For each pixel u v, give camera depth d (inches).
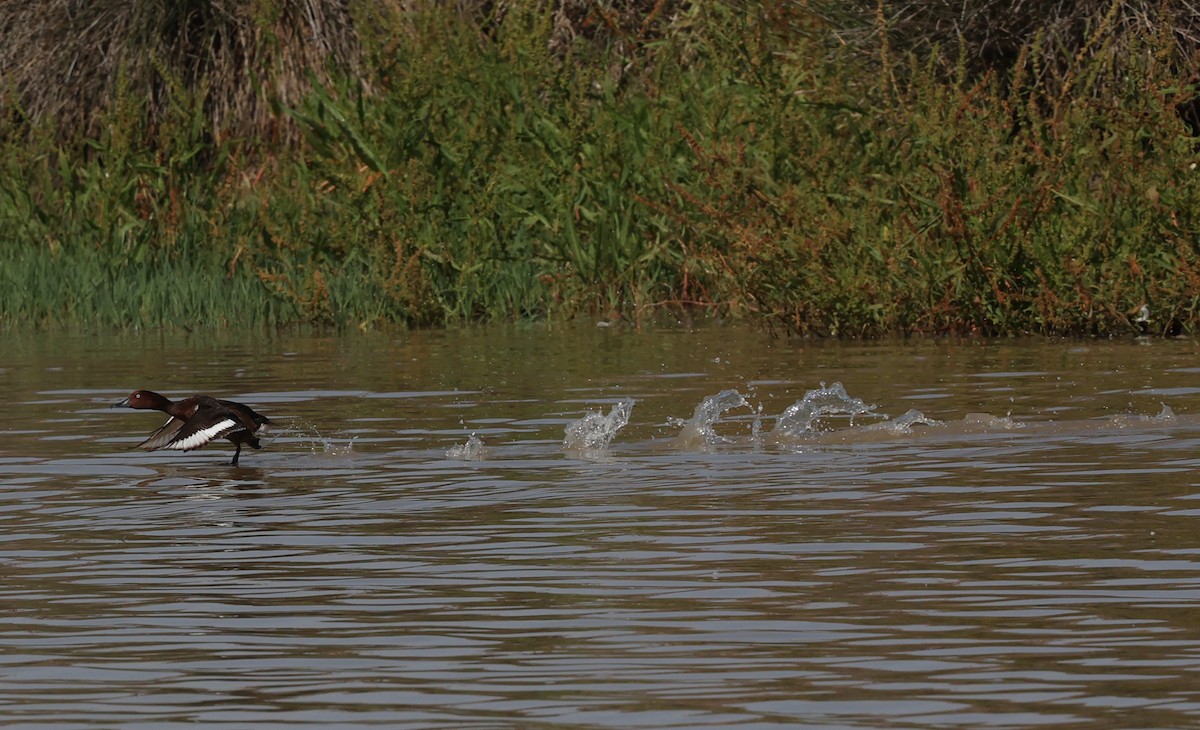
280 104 3169.3
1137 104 2418.8
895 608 861.8
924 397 1684.3
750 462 1341.0
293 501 1216.2
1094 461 1290.6
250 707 722.8
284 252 2938.0
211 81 3563.0
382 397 1786.4
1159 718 682.2
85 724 706.2
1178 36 2923.2
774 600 884.6
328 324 2751.0
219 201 3127.5
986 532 1039.6
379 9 3494.1
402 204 2891.2
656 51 3238.2
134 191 3115.2
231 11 3548.2
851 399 1638.8
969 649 784.3
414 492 1240.2
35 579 973.8
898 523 1074.7
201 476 1337.4
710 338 2411.4
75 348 2407.7
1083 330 2327.8
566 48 3533.5
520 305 2854.3
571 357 2164.1
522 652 798.5
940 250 2394.2
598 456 1389.0
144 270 2923.2
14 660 803.4
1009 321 2353.6
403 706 719.7
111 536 1096.2
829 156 2608.3
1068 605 858.1
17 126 3538.4
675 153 2874.0
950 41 3016.7
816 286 2364.7
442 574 965.2
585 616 861.8
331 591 930.1
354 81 3112.7
